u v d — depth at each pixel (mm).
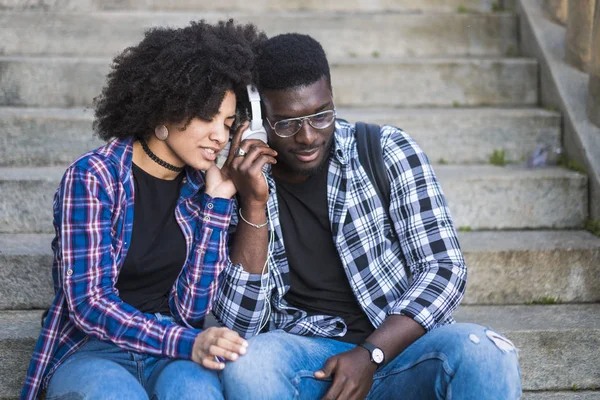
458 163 4555
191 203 2826
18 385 3244
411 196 2865
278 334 2695
